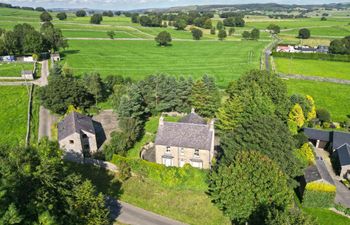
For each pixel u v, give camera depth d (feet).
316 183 195.42
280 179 172.24
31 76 416.26
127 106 278.46
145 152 254.27
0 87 379.14
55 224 110.83
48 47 570.87
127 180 215.10
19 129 288.51
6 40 523.29
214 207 191.72
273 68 545.44
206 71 528.22
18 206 109.81
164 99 324.80
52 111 321.73
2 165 119.14
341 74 513.86
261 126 203.41
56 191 129.39
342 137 265.95
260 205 165.68
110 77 391.24
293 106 304.91
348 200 206.39
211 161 229.25
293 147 206.39
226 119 263.08
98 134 285.43
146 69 527.81
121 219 179.73
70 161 232.73
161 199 199.00
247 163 178.19
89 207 142.31
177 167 216.54
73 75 441.27
